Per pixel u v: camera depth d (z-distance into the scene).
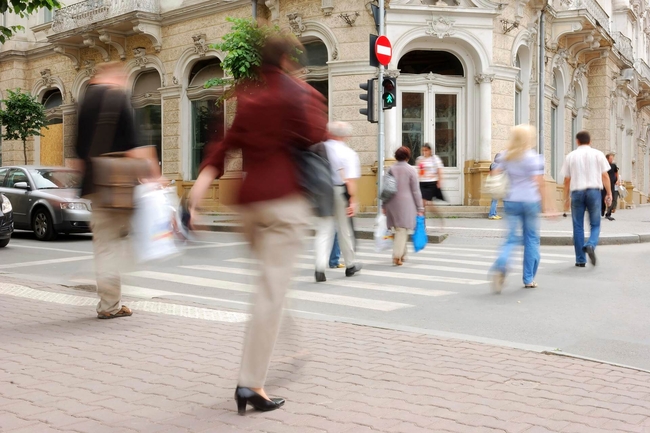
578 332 6.10
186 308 6.83
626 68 32.81
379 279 9.15
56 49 27.86
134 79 26.64
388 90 15.23
